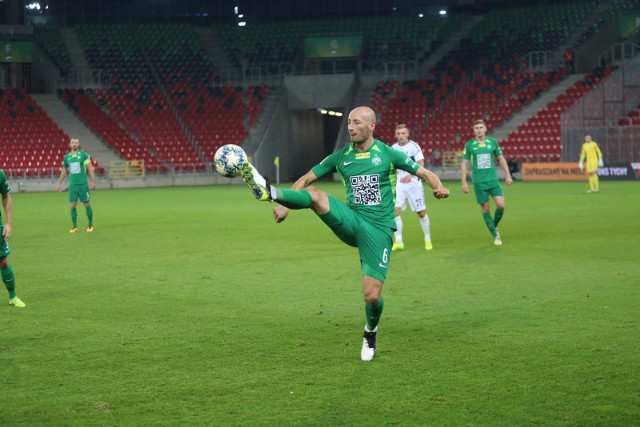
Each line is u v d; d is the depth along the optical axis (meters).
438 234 19.53
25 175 50.25
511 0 62.28
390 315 9.94
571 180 46.41
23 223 24.84
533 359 7.75
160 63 60.47
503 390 6.78
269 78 59.16
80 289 12.27
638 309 10.09
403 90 57.75
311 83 58.06
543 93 54.25
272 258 15.62
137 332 9.19
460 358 7.84
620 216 23.33
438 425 5.99
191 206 31.72
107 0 64.00
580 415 6.14
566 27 58.50
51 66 58.09
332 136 67.56
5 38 56.19
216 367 7.63
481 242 17.70
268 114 57.25
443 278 12.80
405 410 6.32
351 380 7.16
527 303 10.59
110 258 16.00
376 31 62.56
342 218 7.61
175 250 17.19
